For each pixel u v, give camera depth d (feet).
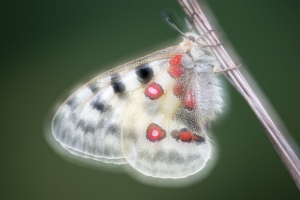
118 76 0.95
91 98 0.94
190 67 0.95
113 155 0.95
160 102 0.95
